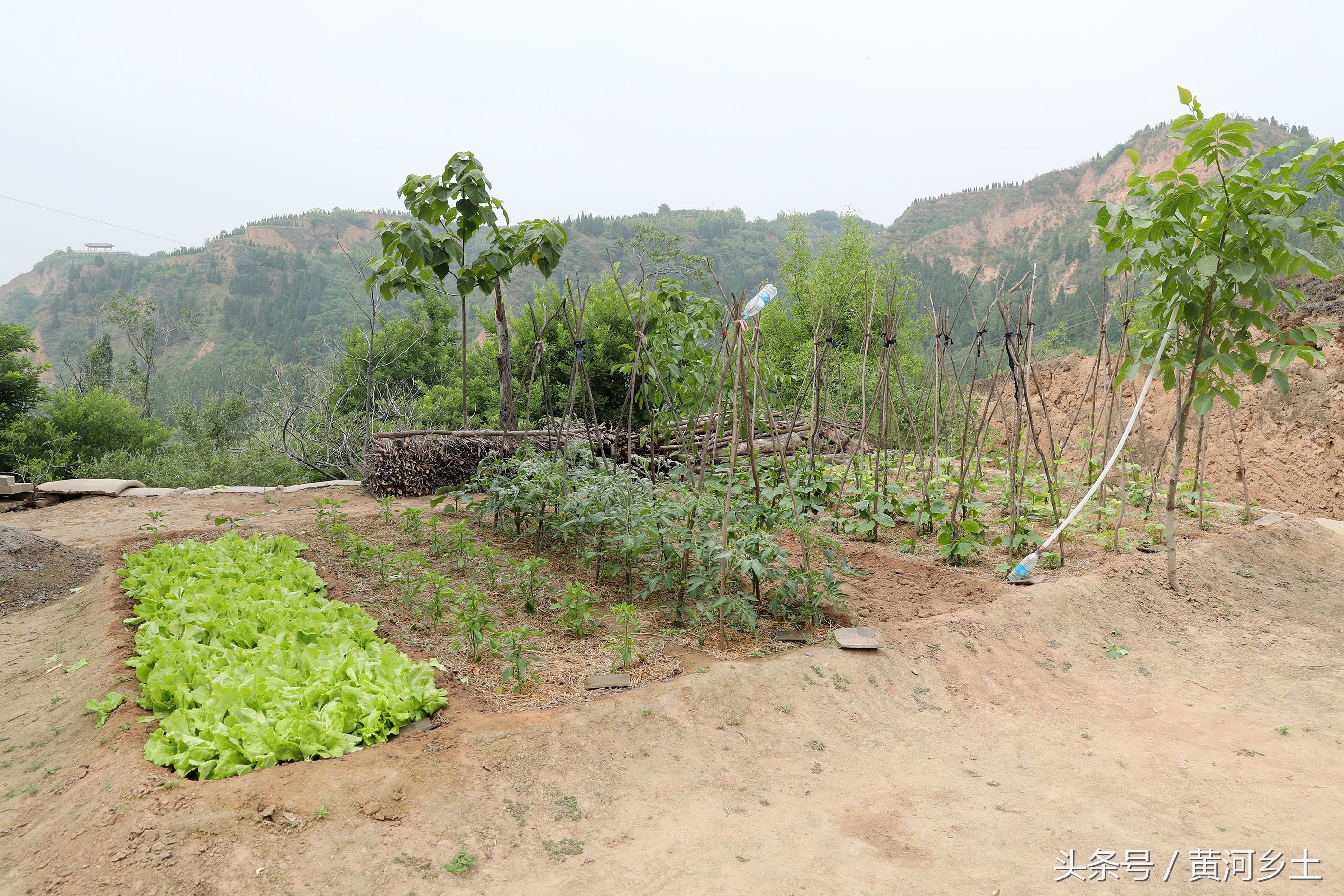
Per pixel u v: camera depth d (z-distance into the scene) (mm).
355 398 19547
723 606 4871
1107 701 4871
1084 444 9297
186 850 2736
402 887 2768
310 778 3131
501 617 5164
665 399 7824
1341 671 5227
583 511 5734
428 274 9039
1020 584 6230
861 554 7059
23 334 20297
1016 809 3508
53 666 4441
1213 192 5516
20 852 2836
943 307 8414
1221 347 5984
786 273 24422
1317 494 11398
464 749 3488
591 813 3312
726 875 2965
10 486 8719
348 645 4121
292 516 7914
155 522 7039
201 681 3660
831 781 3750
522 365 14859
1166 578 6801
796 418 8562
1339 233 5250
